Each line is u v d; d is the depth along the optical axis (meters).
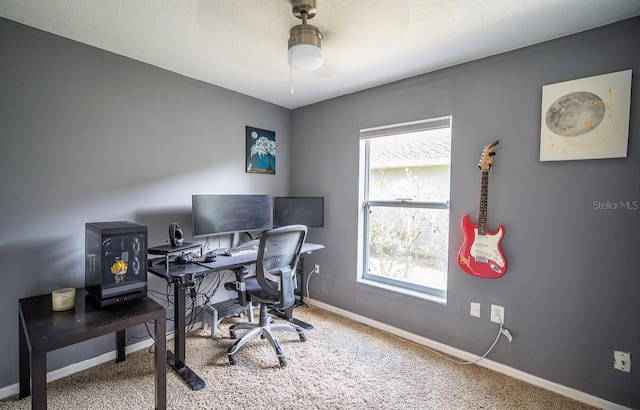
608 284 1.76
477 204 2.20
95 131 2.10
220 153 2.83
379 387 1.92
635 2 1.53
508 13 1.64
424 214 2.61
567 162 1.86
